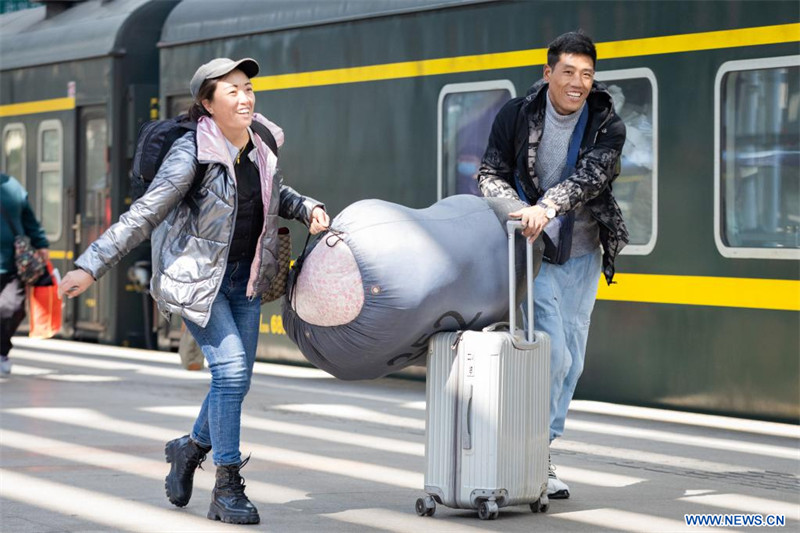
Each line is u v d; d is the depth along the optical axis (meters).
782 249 12.47
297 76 17.30
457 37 15.23
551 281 8.80
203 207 7.82
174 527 7.89
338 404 14.26
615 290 13.77
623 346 13.72
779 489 9.49
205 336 8.02
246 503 8.02
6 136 23.78
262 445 11.36
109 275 21.19
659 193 13.40
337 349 8.05
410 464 10.39
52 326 17.00
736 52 12.77
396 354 8.09
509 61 14.68
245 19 18.12
